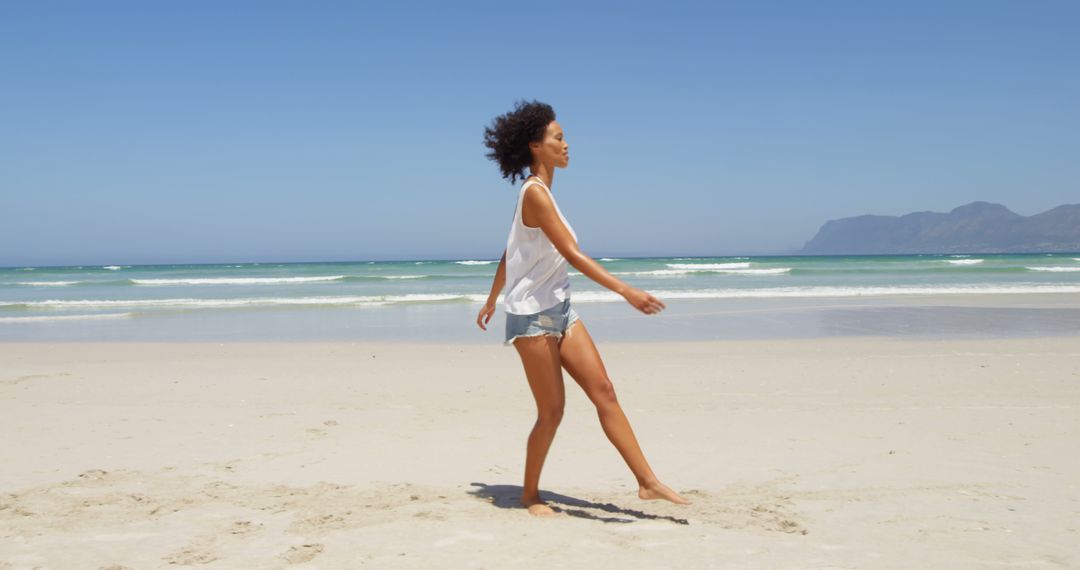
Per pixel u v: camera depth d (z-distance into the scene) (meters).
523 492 4.24
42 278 41.31
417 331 15.18
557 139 3.80
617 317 17.11
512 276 3.77
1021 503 4.09
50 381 9.09
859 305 19.80
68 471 4.91
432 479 4.71
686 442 5.78
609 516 3.83
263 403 7.63
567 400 7.68
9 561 3.22
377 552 3.26
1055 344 11.73
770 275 36.84
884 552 3.26
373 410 7.21
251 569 3.09
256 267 61.72
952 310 18.16
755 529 3.58
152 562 3.19
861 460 5.14
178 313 19.77
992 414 6.68
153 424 6.54
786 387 8.26
